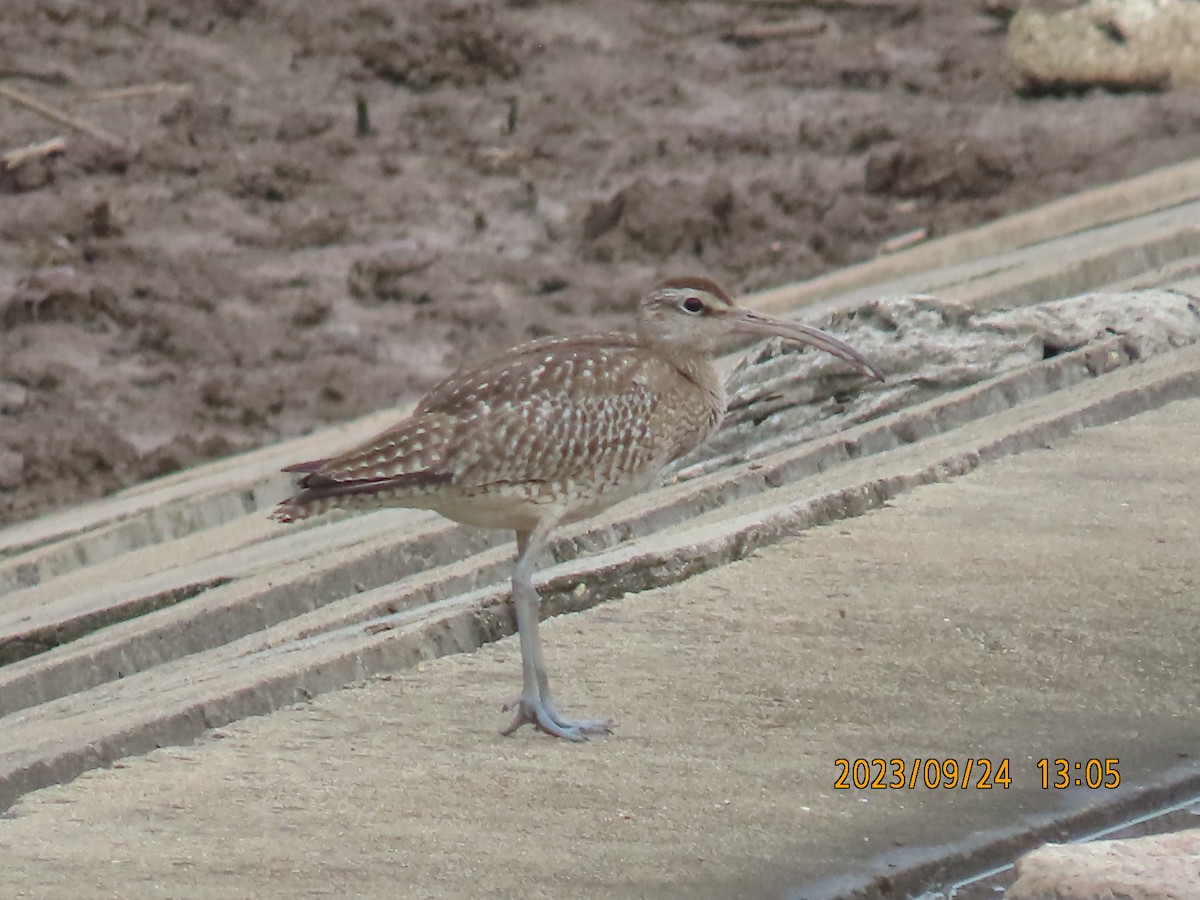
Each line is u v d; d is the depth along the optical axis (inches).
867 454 534.3
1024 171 1088.2
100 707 423.5
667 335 414.9
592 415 387.9
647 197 1043.3
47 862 318.7
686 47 1348.4
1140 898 277.0
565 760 350.0
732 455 570.6
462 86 1275.8
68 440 816.9
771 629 399.5
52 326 927.7
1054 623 391.2
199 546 647.8
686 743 352.8
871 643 389.4
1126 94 1223.5
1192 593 401.1
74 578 641.0
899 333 585.6
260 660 422.3
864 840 314.0
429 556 536.4
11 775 355.3
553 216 1066.7
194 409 851.4
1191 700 357.4
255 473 729.0
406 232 1045.8
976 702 361.7
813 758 343.6
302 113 1214.9
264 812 335.3
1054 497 460.8
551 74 1296.8
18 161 1109.7
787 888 299.3
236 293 970.1
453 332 919.7
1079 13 1239.5
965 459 485.7
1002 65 1285.7
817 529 451.5
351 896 302.0
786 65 1312.7
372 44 1307.8
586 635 404.2
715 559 435.8
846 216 1043.9
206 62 1293.1
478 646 413.7
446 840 320.5
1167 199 947.3
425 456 376.5
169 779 352.8
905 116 1204.5
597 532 484.1
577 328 919.0
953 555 429.7
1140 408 522.0
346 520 641.0
